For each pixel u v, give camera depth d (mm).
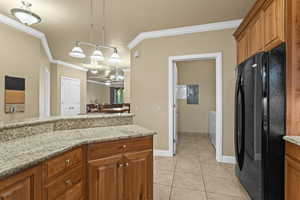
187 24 3115
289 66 1527
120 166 1566
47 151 1116
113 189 1530
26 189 959
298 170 1338
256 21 2020
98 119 1969
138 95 3688
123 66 7004
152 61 3508
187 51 3264
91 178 1434
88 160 1427
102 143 1486
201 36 3176
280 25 1560
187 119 5586
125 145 1600
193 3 2445
